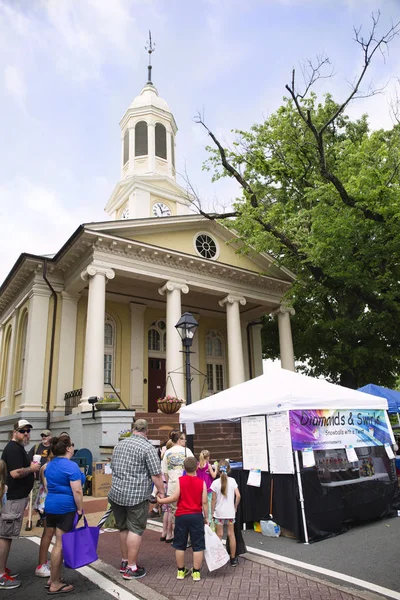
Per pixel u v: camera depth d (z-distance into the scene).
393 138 17.03
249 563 5.82
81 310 19.12
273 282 21.47
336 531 7.16
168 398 15.10
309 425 7.46
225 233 20.92
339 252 15.42
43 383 17.17
